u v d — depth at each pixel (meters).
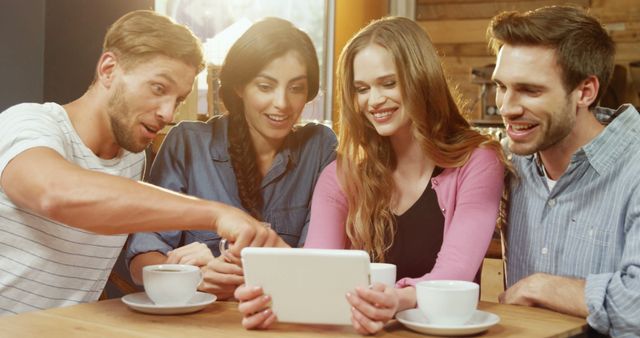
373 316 1.33
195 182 2.31
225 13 4.68
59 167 1.48
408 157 1.94
